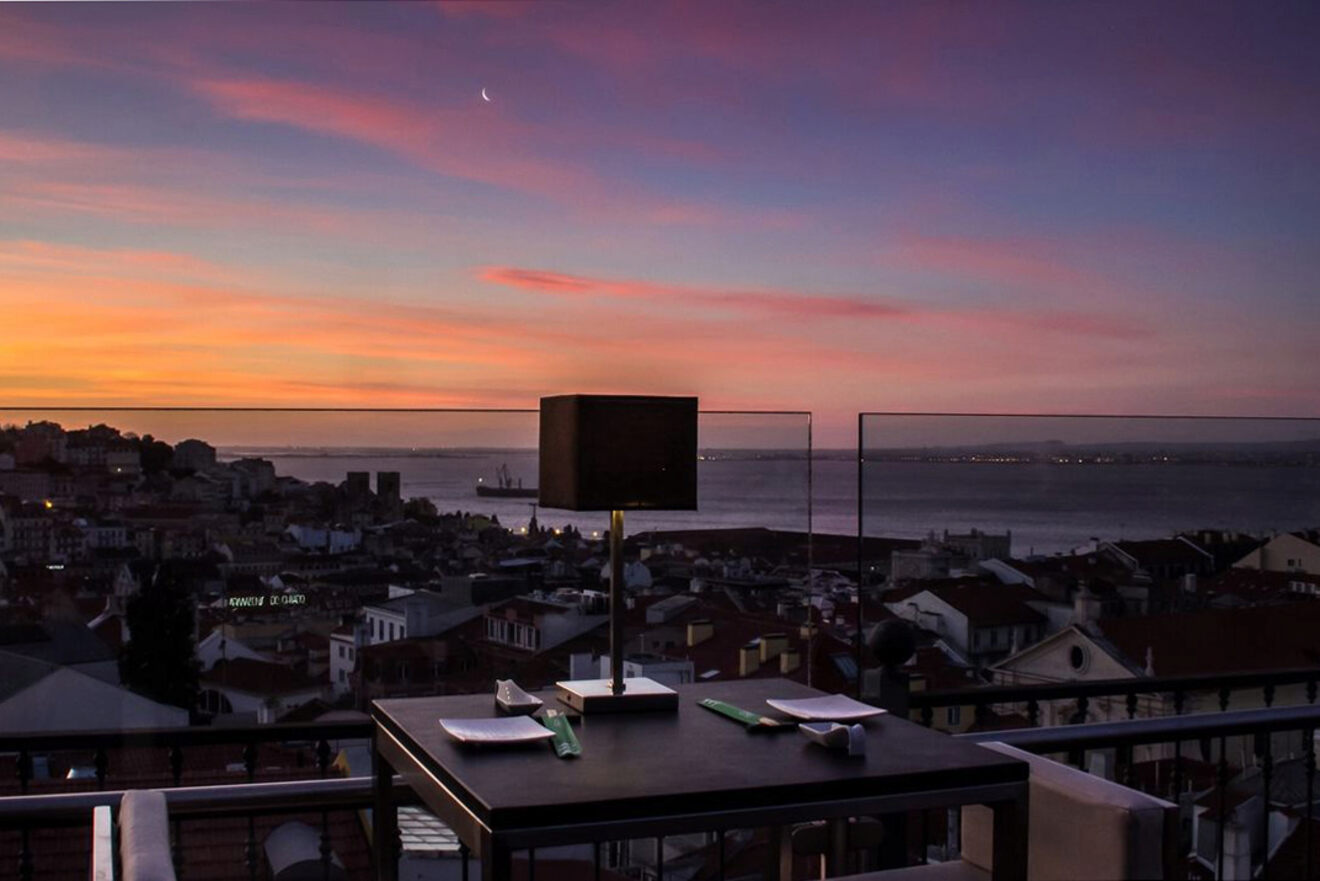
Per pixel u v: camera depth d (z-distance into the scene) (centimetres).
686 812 218
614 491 296
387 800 296
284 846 341
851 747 246
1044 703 420
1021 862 243
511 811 208
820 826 334
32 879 322
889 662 376
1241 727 346
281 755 370
